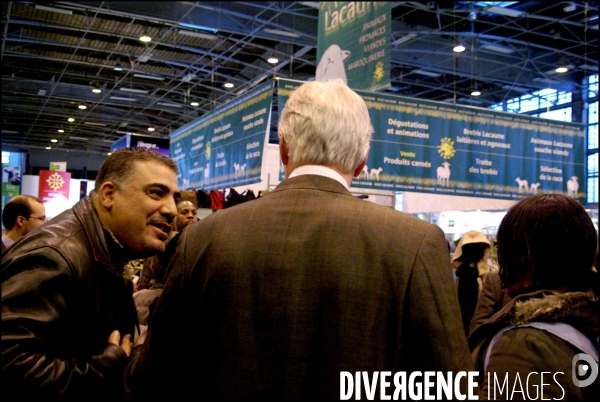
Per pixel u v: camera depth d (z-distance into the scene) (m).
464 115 5.05
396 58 11.23
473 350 1.20
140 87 14.11
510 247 1.22
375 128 4.69
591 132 12.30
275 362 0.91
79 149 22.31
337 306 0.91
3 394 1.04
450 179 4.94
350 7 4.52
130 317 1.37
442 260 0.96
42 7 8.89
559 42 10.59
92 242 1.28
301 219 0.99
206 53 11.41
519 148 5.30
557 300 1.07
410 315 0.91
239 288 0.95
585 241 1.15
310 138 1.05
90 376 1.14
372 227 0.96
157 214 1.34
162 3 9.17
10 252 1.18
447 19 9.90
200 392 0.97
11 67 12.60
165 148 8.81
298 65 12.34
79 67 12.91
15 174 17.02
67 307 1.17
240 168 4.84
